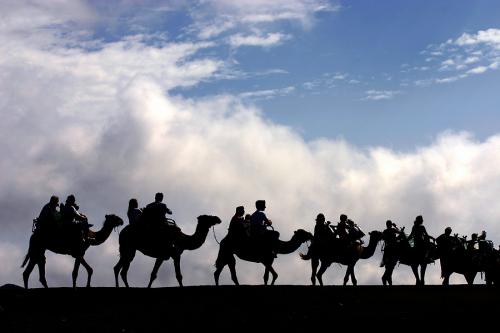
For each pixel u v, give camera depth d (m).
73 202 31.58
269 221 32.84
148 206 32.00
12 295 28.56
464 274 37.62
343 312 26.52
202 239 32.34
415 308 27.50
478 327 25.14
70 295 28.66
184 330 23.98
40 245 30.80
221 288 30.50
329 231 33.62
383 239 35.50
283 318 25.55
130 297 28.39
